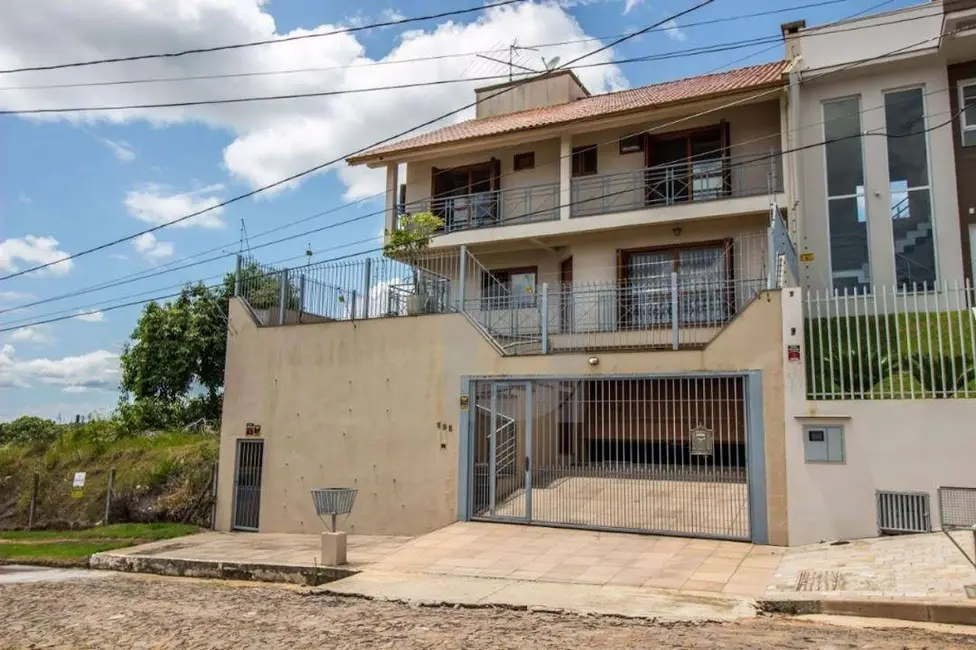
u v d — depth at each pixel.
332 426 14.85
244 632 7.05
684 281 15.55
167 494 18.02
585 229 17.75
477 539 11.50
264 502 15.51
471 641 6.27
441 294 14.60
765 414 10.74
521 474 12.80
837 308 10.68
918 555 8.49
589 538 11.23
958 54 14.98
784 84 15.88
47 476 21.00
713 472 11.25
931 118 15.37
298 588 9.80
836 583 7.75
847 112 16.16
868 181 15.73
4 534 18.67
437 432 13.60
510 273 20.00
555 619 7.18
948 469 9.52
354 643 6.38
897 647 5.64
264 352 16.05
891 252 15.37
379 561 10.59
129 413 24.52
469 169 20.69
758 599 7.46
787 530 10.31
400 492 13.82
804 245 15.98
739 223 16.94
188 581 11.14
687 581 8.59
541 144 19.75
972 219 14.77
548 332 13.25
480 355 13.31
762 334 10.94
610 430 12.16
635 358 11.85
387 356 14.41
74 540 16.27
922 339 11.25
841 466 10.08
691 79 21.02
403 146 20.55
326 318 15.46
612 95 21.59
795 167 15.77
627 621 6.98
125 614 8.32
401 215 20.41
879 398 10.05
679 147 18.06
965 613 6.47
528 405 12.73
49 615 8.55
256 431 15.85
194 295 28.06
